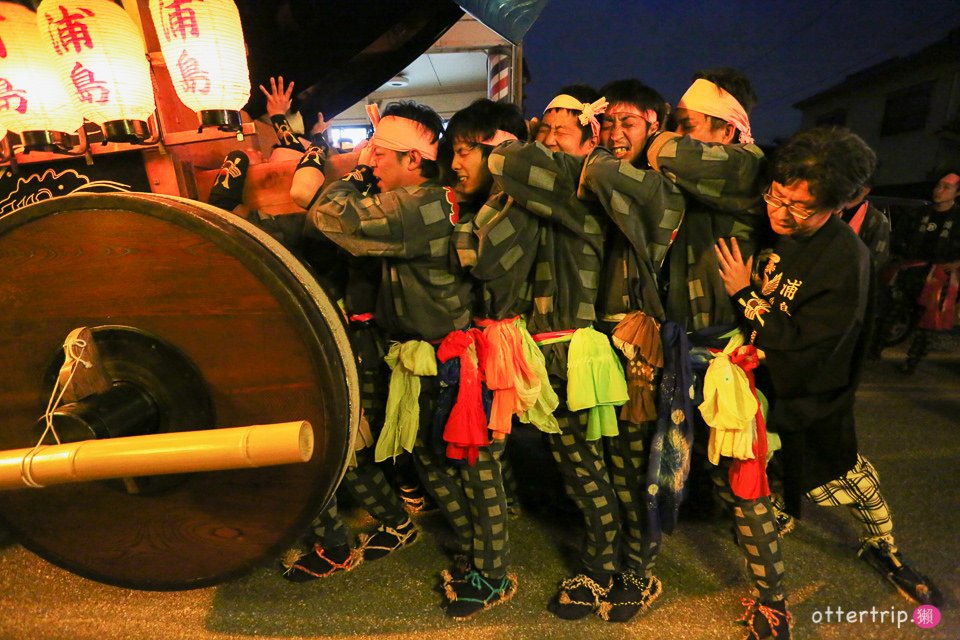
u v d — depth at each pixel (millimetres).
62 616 1811
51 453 990
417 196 1413
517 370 1522
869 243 2537
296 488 1176
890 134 12711
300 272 1149
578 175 1448
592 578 1794
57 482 998
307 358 1071
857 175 1256
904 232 4297
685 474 1560
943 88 11375
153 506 1286
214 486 1232
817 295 1351
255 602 1853
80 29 1192
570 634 1691
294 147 1971
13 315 1208
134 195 1070
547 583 1915
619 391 1545
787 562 1978
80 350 1114
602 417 1578
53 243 1129
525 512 2395
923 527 2148
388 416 1622
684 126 1550
